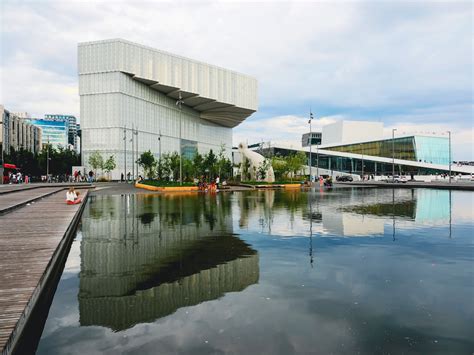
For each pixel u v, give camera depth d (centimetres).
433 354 374
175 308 501
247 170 5641
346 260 753
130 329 439
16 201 1842
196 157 5216
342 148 9081
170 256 793
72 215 1378
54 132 17175
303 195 2959
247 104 10425
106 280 627
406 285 590
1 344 347
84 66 7262
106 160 7112
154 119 8275
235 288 579
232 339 409
